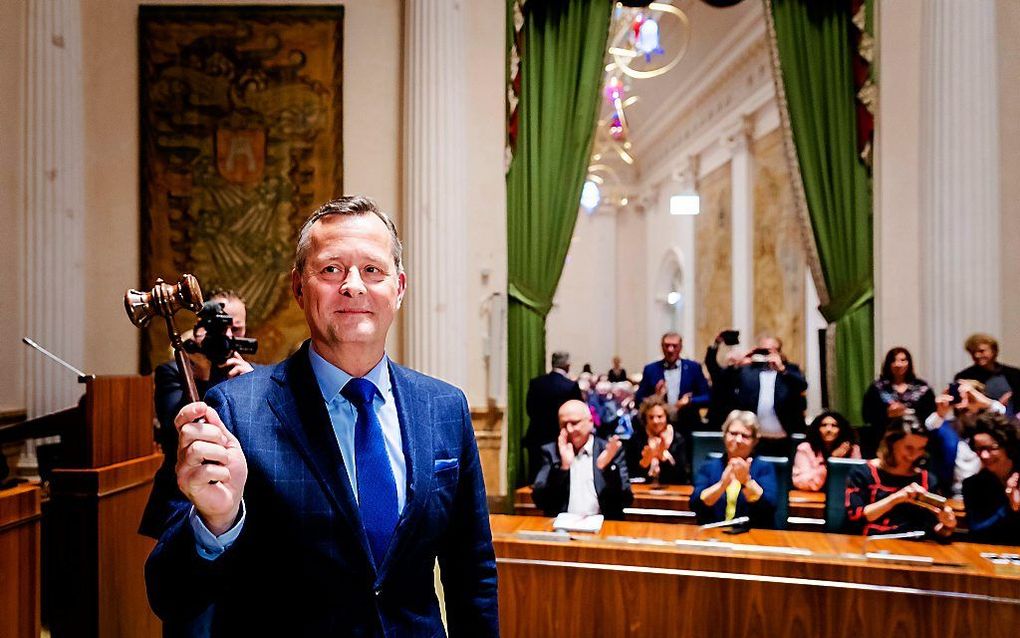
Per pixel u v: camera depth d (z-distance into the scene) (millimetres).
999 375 5113
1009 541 3363
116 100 6387
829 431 4973
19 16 5844
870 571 2916
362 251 1268
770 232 10648
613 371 10961
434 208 6191
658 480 5121
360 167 6422
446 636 1401
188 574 1060
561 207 6543
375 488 1249
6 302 5668
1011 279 5973
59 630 2949
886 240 6301
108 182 6359
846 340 6371
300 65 6430
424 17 6258
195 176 6395
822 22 6496
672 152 15375
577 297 18047
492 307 6340
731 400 5852
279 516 1159
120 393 3342
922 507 3445
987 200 5891
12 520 2658
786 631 2979
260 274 6383
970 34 5938
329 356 1301
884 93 6324
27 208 5832
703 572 3068
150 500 2473
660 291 16953
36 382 5789
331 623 1144
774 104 10422
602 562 3160
